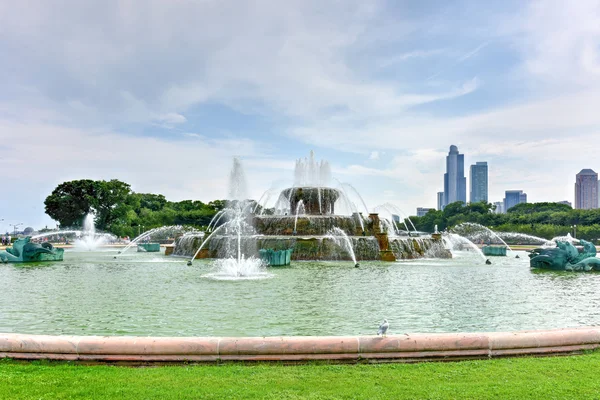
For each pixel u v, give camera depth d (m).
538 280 18.86
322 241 29.64
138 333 9.37
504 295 14.54
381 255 29.62
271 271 22.00
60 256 30.91
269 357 7.12
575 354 7.68
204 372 6.67
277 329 9.70
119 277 19.55
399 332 9.50
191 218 93.31
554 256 23.72
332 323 10.29
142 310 11.80
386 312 11.58
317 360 7.15
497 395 5.84
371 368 6.88
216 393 5.87
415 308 12.15
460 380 6.37
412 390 6.00
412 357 7.27
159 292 14.91
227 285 16.70
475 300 13.51
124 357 7.10
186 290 15.36
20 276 20.08
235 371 6.71
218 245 31.73
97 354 7.13
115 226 79.19
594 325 10.28
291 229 33.91
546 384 6.21
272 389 6.01
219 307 12.21
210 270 22.80
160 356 7.09
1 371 6.73
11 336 7.38
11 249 29.03
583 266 23.00
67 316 11.05
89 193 79.50
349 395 5.83
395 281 17.98
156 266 25.36
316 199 38.06
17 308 12.12
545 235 74.19
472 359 7.36
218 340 7.18
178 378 6.41
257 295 14.28
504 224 84.88
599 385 6.17
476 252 43.84
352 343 7.18
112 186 81.75
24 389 5.99
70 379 6.37
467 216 94.44
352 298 13.73
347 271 22.08
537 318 10.98
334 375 6.55
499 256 38.31
